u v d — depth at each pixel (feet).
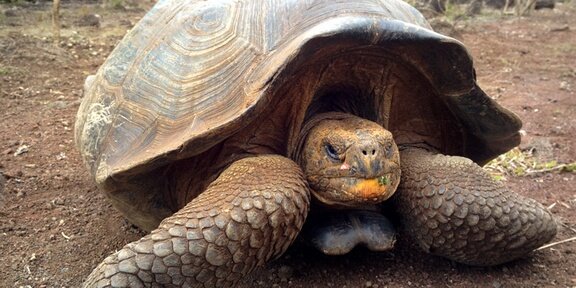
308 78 1.87
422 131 2.24
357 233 1.87
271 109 1.85
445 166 1.95
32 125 3.75
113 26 6.77
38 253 2.24
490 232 1.87
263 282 1.95
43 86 4.55
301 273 1.99
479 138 2.29
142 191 1.97
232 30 1.95
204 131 1.71
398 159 1.83
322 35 1.69
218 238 1.56
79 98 4.33
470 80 1.97
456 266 2.06
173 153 1.75
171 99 1.92
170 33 2.14
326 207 1.89
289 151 1.92
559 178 3.05
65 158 3.28
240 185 1.66
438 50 1.87
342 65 1.91
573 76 5.39
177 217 1.61
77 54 5.47
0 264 2.16
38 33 5.97
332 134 1.81
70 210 2.64
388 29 1.79
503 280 1.97
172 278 1.54
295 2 1.94
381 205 2.14
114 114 2.11
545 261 2.11
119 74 2.25
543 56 6.27
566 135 3.77
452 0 9.21
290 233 1.68
